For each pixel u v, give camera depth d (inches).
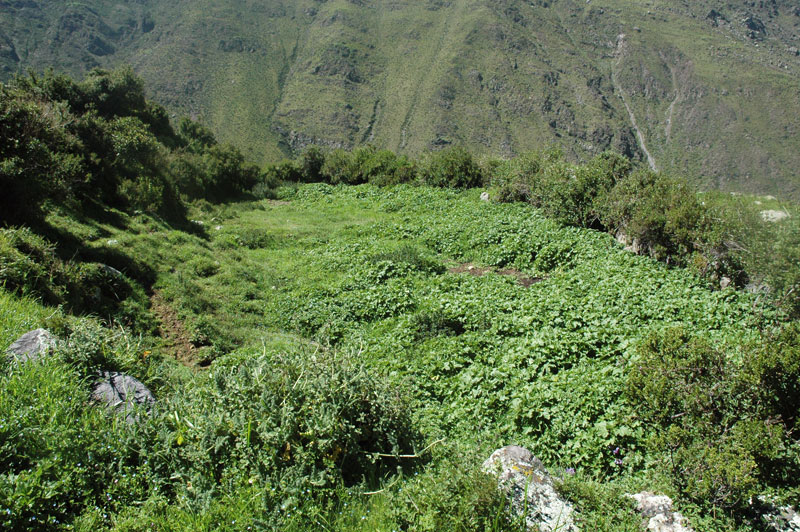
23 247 416.5
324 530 173.0
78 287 431.8
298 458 192.5
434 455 232.2
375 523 177.9
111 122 924.0
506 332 413.4
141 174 838.5
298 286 635.5
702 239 519.5
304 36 7303.2
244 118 5211.6
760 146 3875.5
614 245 629.3
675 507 194.9
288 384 219.0
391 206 1113.4
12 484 162.6
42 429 186.7
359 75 6348.4
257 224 983.6
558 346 352.2
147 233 686.5
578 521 184.1
